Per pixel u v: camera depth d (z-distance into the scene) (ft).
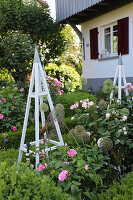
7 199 3.74
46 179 4.56
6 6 22.12
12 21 22.30
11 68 21.16
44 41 26.17
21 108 14.05
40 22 23.54
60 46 27.04
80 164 6.04
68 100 16.38
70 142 9.55
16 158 9.31
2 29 22.26
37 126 7.75
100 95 18.61
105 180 7.20
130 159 9.02
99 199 6.05
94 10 21.77
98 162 6.85
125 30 19.66
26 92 16.83
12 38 19.62
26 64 18.95
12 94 14.15
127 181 6.51
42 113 8.93
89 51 25.45
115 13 20.71
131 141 8.37
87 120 9.26
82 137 7.34
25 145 8.43
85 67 26.58
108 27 22.75
